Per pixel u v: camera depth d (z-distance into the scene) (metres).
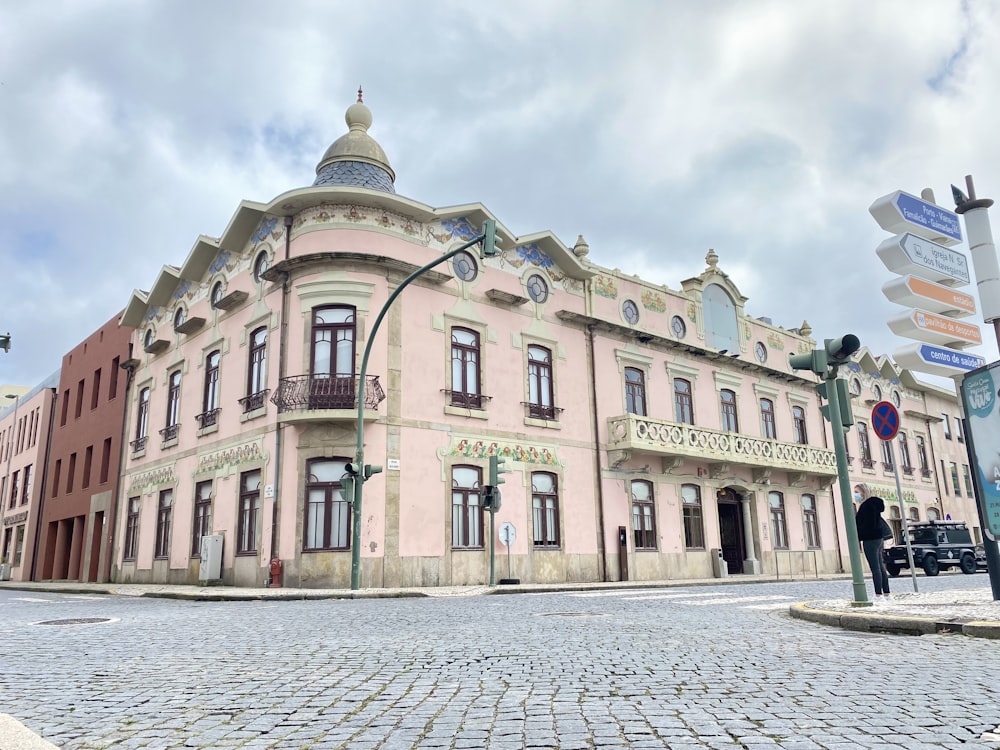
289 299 21.34
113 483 30.02
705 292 31.11
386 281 21.14
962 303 11.08
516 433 23.20
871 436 38.59
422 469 20.80
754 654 6.80
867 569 34.22
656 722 4.29
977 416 10.09
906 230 10.61
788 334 34.91
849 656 6.59
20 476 41.03
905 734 3.93
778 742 3.83
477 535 21.73
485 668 6.21
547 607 12.60
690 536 27.66
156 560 25.75
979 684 5.22
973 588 14.08
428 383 21.45
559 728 4.19
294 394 20.12
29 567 36.81
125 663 6.65
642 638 8.08
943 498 43.00
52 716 4.61
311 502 19.89
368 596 16.22
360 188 21.19
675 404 28.61
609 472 25.47
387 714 4.59
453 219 23.12
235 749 3.87
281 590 17.78
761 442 30.05
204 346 25.30
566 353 25.38
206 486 23.78
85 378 35.16
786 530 31.64
